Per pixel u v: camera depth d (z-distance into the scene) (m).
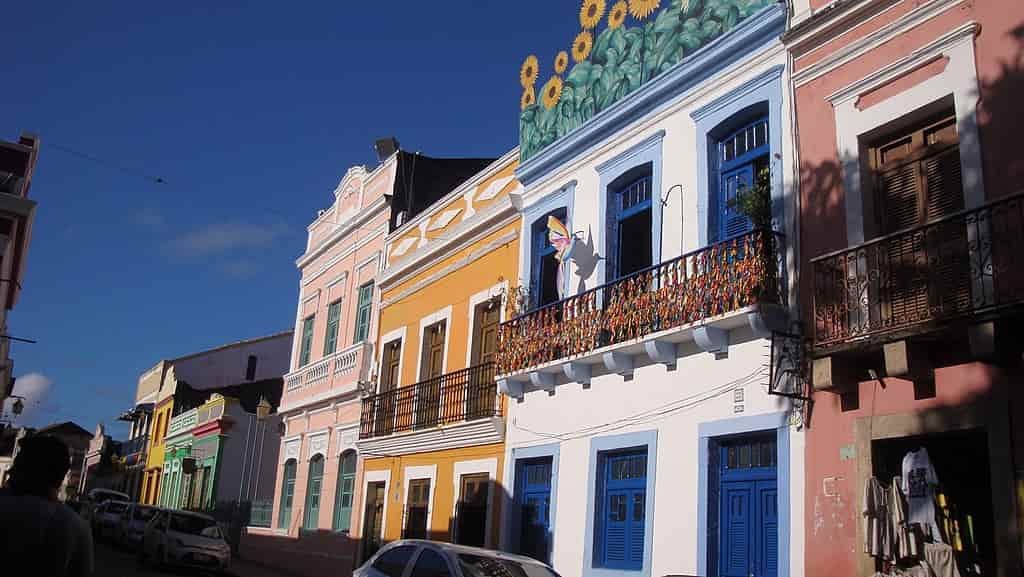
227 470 32.06
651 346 11.44
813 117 10.24
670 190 12.22
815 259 9.28
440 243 18.27
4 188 19.73
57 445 4.09
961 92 8.63
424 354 18.44
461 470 16.14
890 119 9.31
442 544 9.89
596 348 12.55
